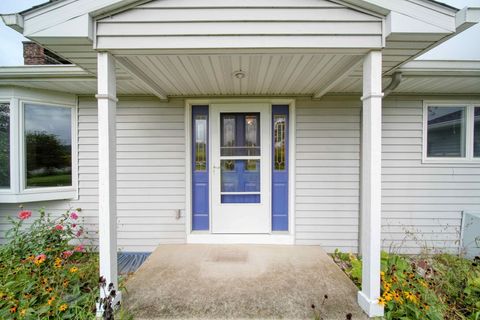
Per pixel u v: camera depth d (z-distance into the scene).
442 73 2.69
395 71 2.65
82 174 3.39
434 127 3.46
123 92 3.25
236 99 3.33
